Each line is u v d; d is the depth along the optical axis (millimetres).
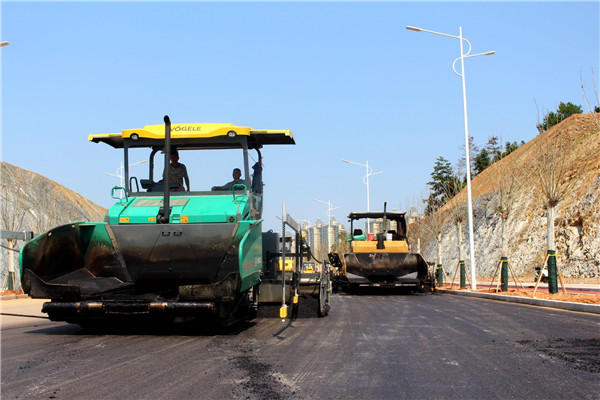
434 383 6082
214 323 9758
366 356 7715
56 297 9227
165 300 9250
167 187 9492
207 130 10469
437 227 37156
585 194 33000
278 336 9695
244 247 9133
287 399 5387
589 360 7434
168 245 9414
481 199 48875
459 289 27703
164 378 6227
